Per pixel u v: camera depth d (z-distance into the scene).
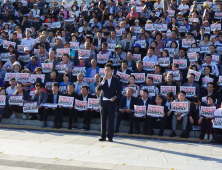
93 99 10.46
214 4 19.34
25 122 11.25
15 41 15.56
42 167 6.41
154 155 7.37
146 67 12.42
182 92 9.83
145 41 14.42
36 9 20.69
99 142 8.62
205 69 11.66
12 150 7.67
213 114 9.37
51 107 10.73
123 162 6.79
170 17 18.84
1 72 13.30
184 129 9.70
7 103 11.30
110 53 13.57
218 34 15.25
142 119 10.47
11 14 20.45
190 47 13.64
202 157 7.25
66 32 16.80
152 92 10.84
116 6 20.61
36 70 12.28
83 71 12.42
